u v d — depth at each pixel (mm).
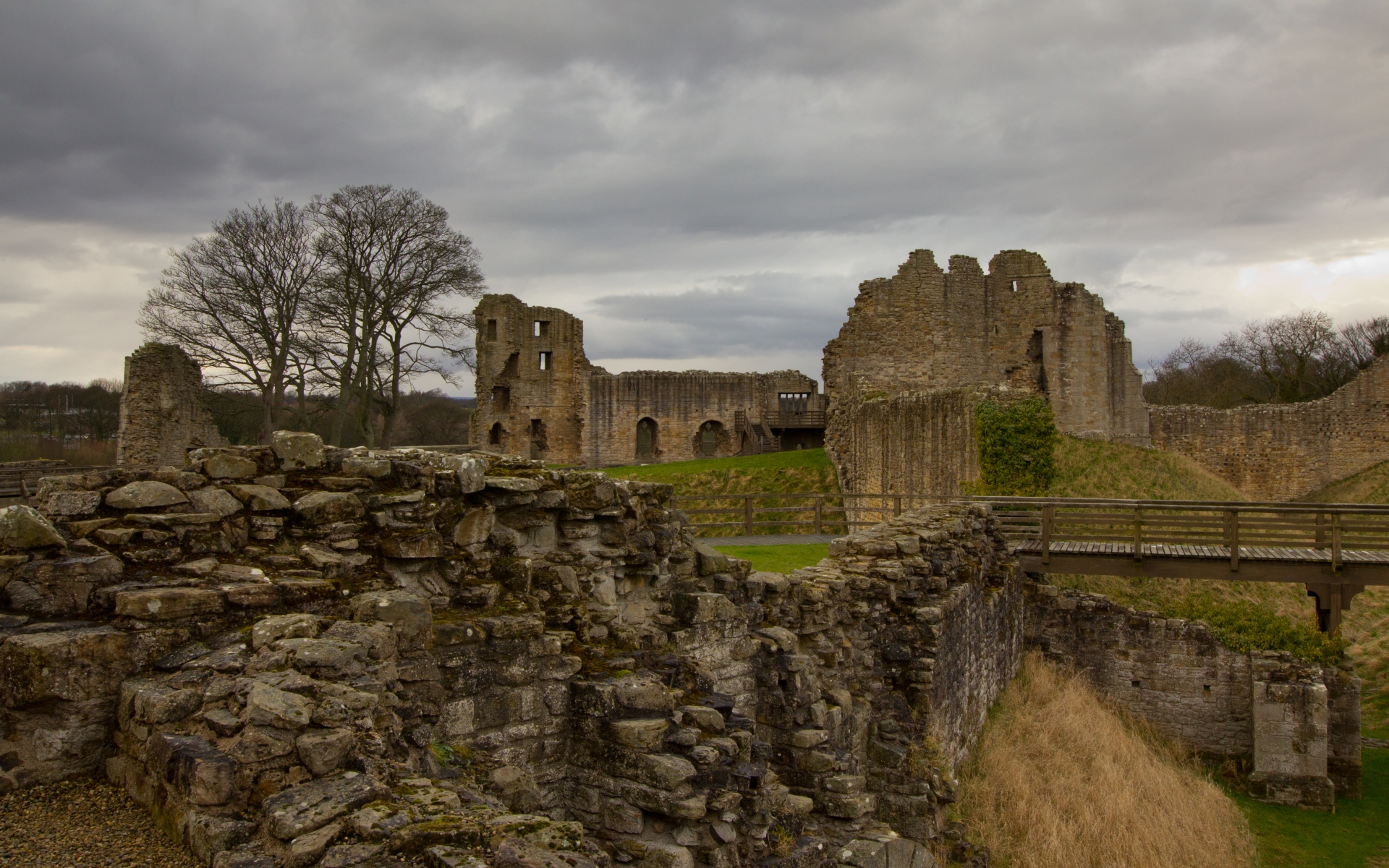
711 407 65125
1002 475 26812
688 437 64750
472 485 7500
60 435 44469
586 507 8359
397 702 5750
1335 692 19875
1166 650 21672
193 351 37438
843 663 11172
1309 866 16125
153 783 5004
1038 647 22406
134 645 5551
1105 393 46344
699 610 8969
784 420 62781
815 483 41844
